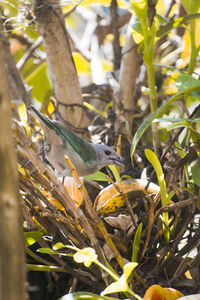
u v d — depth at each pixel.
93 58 7.17
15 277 1.81
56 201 3.84
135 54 5.47
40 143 5.58
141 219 4.27
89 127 6.09
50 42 4.98
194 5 5.25
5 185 1.81
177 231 4.11
